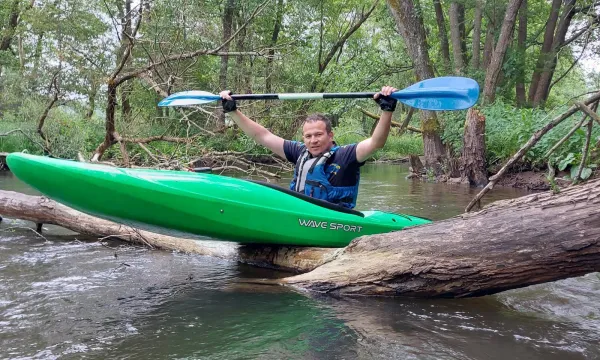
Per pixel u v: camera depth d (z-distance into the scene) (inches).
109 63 388.8
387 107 116.0
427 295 98.7
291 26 625.0
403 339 79.7
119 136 262.7
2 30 628.1
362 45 643.5
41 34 602.5
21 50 613.0
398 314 91.4
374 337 80.5
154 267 125.5
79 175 108.7
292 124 441.1
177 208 113.6
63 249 143.7
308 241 121.7
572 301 101.1
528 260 86.3
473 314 92.4
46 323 85.6
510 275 89.0
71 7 554.9
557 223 84.3
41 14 542.3
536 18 638.5
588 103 111.5
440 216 203.9
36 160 108.5
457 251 93.1
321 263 113.7
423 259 96.1
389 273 98.9
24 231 169.2
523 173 334.0
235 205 116.6
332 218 122.4
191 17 350.6
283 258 124.6
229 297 101.3
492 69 426.9
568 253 82.6
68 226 164.1
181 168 240.5
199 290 106.1
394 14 395.5
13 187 271.9
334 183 125.3
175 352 74.0
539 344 78.7
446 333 82.7
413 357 72.9
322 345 77.0
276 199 119.9
